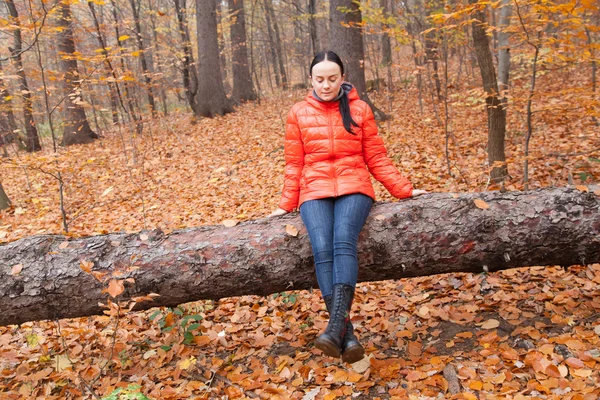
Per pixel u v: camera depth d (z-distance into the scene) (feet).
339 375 8.36
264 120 39.09
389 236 8.86
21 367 9.77
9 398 8.75
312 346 9.77
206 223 18.66
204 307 11.74
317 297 11.87
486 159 20.62
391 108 34.32
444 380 7.79
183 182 25.40
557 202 8.81
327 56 8.71
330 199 8.86
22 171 32.99
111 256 9.18
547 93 12.71
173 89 45.44
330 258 8.14
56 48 26.89
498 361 8.10
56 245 9.45
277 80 70.95
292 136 9.21
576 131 22.70
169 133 39.63
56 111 47.21
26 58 33.42
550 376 7.44
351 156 8.99
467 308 10.21
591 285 10.36
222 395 8.40
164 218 20.03
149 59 56.65
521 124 24.95
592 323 8.86
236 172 25.45
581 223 8.61
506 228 8.72
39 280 9.04
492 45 47.11
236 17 53.21
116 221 20.54
